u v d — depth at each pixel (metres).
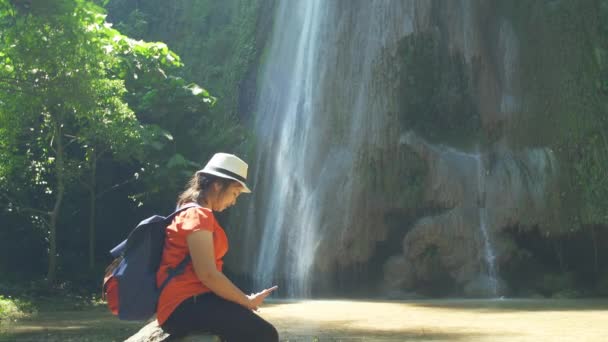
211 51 31.30
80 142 22.34
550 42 22.16
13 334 8.54
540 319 9.84
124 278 3.43
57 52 17.12
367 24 23.66
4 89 17.94
